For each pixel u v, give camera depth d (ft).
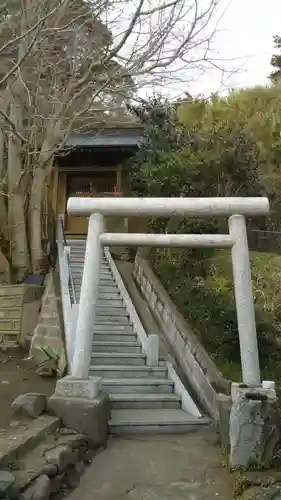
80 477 20.85
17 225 46.98
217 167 49.98
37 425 21.86
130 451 24.21
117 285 46.88
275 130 70.74
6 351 39.58
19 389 30.78
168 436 26.76
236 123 70.18
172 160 48.80
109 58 42.04
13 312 41.86
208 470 22.04
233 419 22.17
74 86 44.93
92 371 33.12
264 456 21.57
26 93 47.29
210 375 30.40
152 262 50.08
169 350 37.09
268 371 33.53
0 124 45.93
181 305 40.78
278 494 18.85
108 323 39.78
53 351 35.14
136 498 19.29
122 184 66.54
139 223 62.64
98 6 42.04
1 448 18.20
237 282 26.94
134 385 31.89
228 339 35.01
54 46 49.34
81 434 23.29
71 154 66.23
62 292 42.04
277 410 22.45
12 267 46.75
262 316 36.99
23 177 46.39
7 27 45.98
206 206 27.86
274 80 88.79
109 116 63.82
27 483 16.74
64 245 52.85
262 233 55.83
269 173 65.62
